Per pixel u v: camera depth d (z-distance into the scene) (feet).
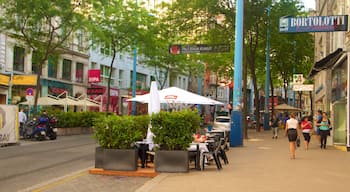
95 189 31.30
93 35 102.73
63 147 66.23
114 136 37.99
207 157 44.62
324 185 32.07
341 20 56.49
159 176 35.83
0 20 83.30
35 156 53.31
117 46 119.85
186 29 96.17
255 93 120.57
